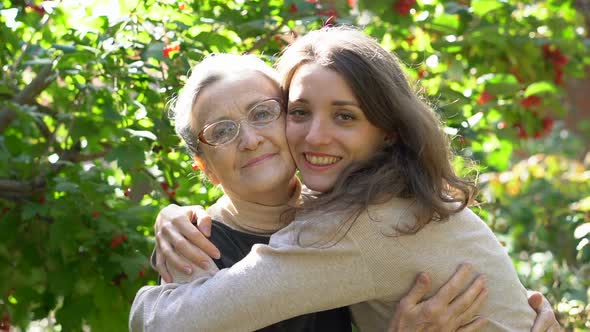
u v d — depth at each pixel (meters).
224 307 2.04
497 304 2.20
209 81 2.28
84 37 3.32
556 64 4.60
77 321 3.37
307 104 2.19
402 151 2.21
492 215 5.05
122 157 3.14
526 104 4.39
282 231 2.14
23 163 3.57
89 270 3.38
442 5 4.16
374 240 2.08
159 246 2.27
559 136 8.14
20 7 3.48
